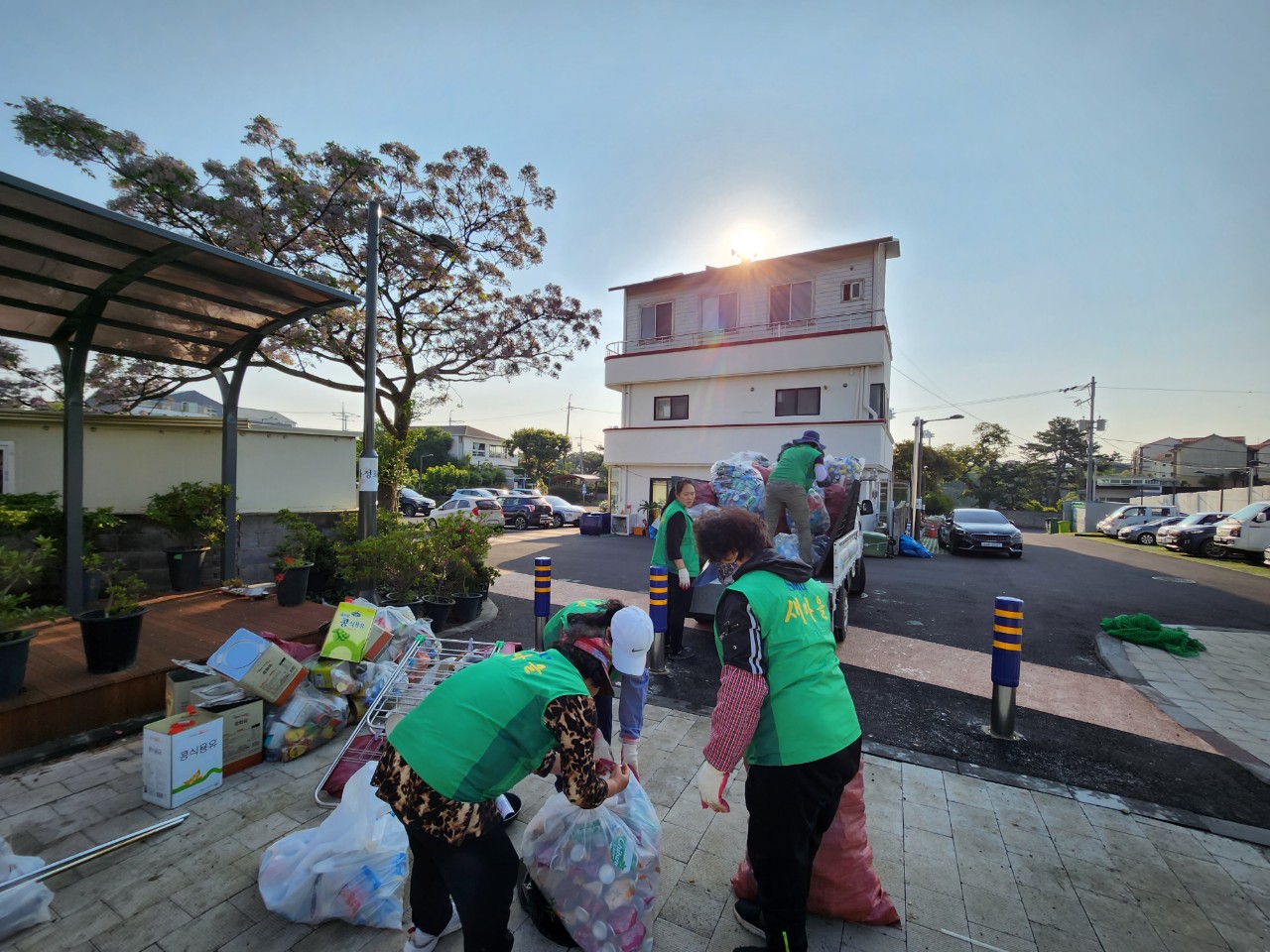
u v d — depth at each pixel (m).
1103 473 58.44
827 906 2.35
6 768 3.33
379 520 8.10
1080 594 10.41
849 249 18.55
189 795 3.09
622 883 2.17
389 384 11.81
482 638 6.52
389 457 11.18
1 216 3.95
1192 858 2.89
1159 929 2.40
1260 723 4.66
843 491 7.38
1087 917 2.46
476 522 7.43
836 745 1.91
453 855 1.77
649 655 5.55
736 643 1.91
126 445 6.96
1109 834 3.09
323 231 10.45
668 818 3.14
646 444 20.16
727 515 2.18
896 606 8.95
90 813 2.97
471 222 11.72
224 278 5.11
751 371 18.94
